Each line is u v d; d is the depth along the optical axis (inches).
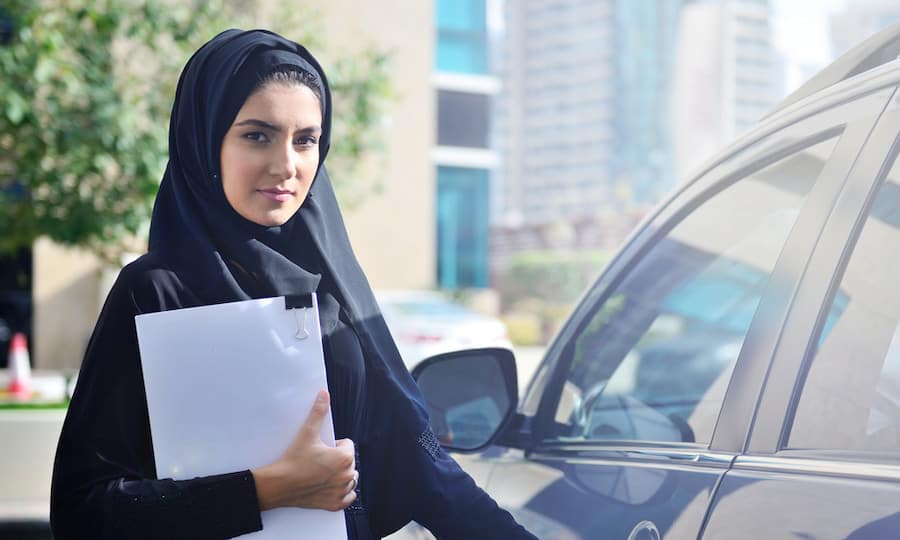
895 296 60.9
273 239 69.5
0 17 375.9
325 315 69.6
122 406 64.5
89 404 64.4
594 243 1501.0
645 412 77.3
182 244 68.4
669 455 71.2
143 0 379.6
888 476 55.6
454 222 930.7
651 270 86.2
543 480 82.1
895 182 62.4
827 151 68.9
